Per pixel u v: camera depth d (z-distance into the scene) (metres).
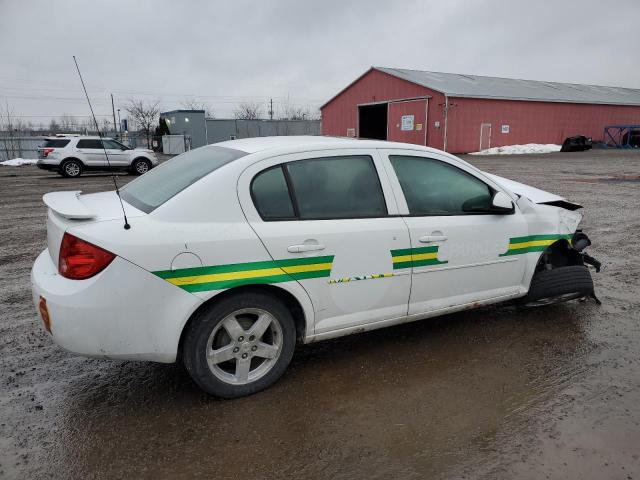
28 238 7.76
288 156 3.17
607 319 4.39
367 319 3.43
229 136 50.88
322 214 3.21
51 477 2.43
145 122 55.66
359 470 2.48
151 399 3.11
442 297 3.72
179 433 2.77
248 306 3.01
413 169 3.60
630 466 2.50
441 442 2.70
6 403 3.06
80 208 2.88
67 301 2.65
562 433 2.77
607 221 8.88
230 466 2.51
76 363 3.59
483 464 2.52
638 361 3.62
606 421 2.88
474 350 3.79
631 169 19.98
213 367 3.00
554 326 4.23
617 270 5.84
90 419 2.90
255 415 2.94
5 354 3.72
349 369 3.49
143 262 2.69
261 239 2.96
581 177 16.75
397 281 3.46
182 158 3.78
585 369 3.49
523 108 35.25
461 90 32.88
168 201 2.88
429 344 3.88
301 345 3.87
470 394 3.17
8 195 13.39
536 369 3.49
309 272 3.12
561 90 42.62
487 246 3.83
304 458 2.57
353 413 2.96
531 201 4.21
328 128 42.00
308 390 3.21
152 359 2.84
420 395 3.16
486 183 3.91
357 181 3.36
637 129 39.78
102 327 2.69
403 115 34.75
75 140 19.36
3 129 48.91
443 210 3.68
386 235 3.36
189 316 2.82
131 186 3.64
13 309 4.64
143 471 2.47
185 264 2.78
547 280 4.20
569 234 4.31
